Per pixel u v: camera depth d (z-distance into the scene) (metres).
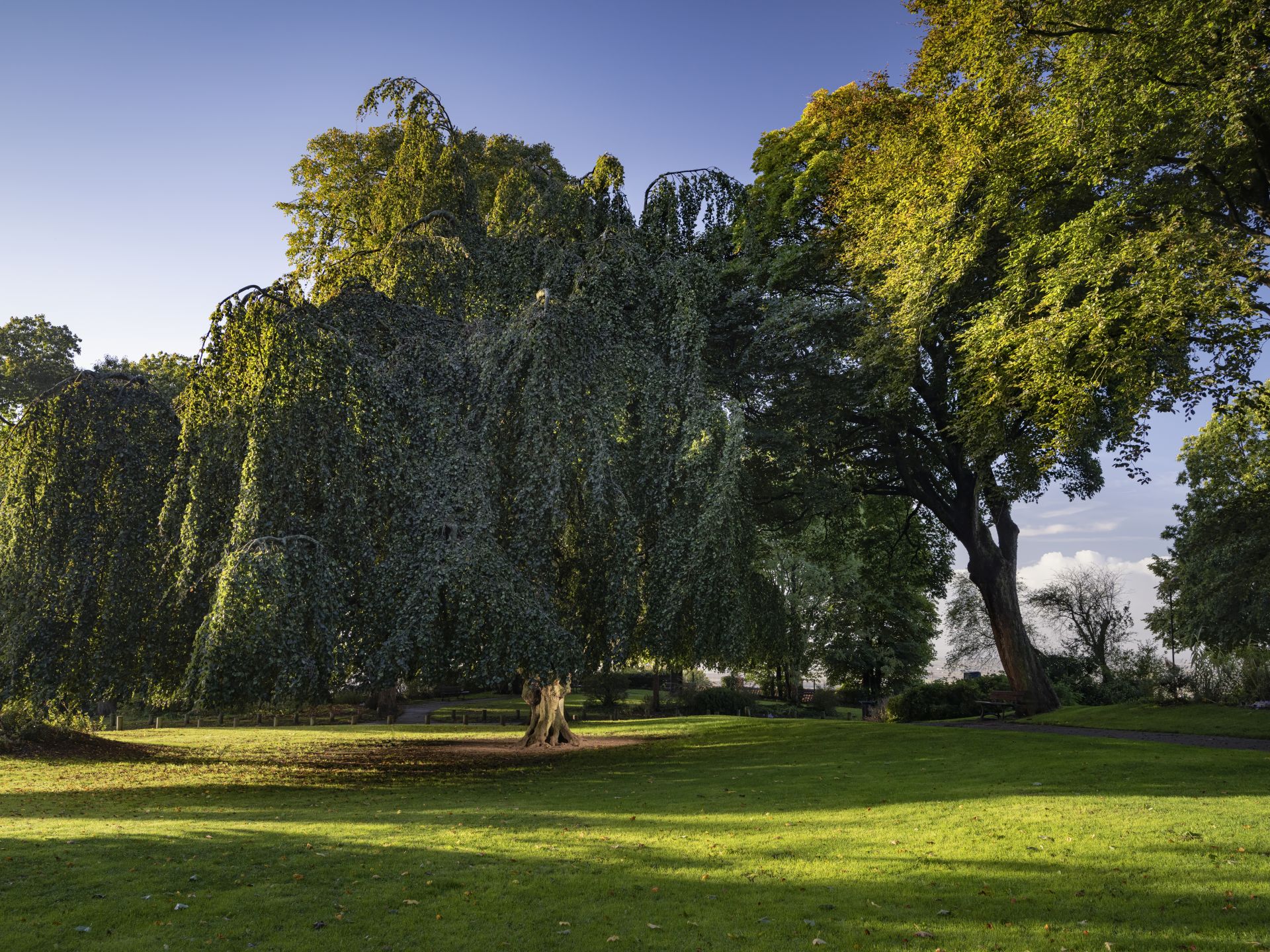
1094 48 15.09
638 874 7.34
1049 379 15.86
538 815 10.64
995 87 17.20
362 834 9.20
